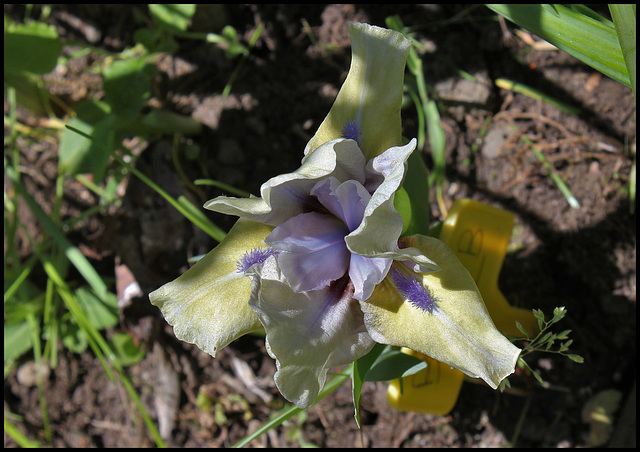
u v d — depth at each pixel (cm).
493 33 29
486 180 29
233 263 19
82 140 29
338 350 18
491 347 16
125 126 29
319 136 19
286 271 17
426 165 29
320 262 18
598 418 27
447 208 29
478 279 23
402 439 29
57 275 27
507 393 28
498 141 29
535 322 24
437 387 24
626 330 27
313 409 29
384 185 16
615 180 27
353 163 18
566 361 27
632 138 27
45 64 28
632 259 27
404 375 20
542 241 28
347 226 18
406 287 17
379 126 18
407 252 17
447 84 29
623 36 18
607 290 27
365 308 17
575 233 27
